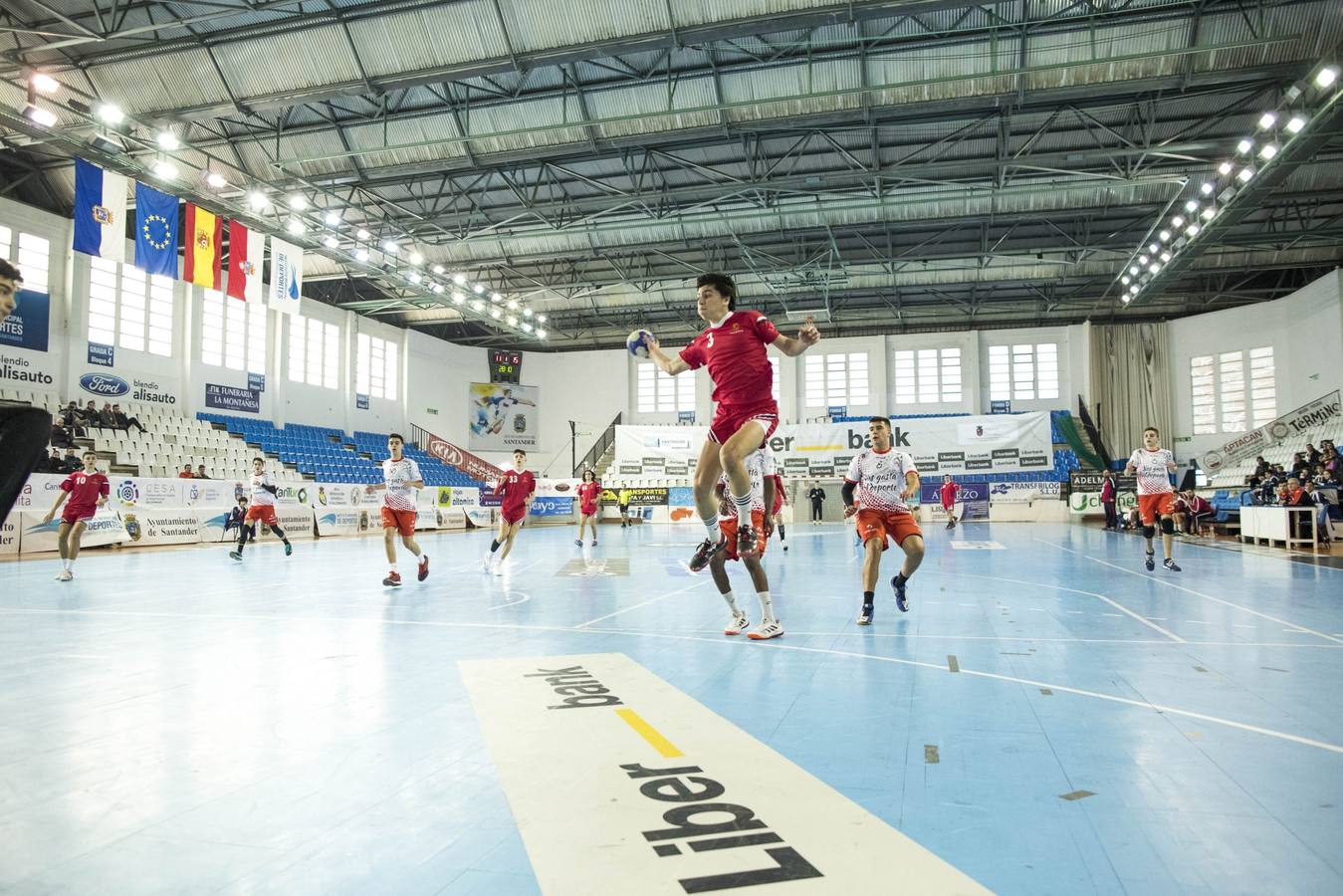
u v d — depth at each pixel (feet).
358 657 15.56
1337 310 81.61
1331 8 43.98
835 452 97.04
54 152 60.34
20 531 47.37
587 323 116.67
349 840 6.97
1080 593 25.76
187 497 59.11
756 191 68.49
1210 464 93.45
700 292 15.62
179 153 58.23
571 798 7.97
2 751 9.61
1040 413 92.99
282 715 11.25
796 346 15.10
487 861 6.52
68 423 61.77
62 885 6.12
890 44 49.24
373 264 76.38
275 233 67.51
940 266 92.89
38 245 65.21
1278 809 7.60
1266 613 21.11
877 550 20.18
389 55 47.01
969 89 50.16
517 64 46.14
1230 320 97.50
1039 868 6.34
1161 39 46.50
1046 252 81.92
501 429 115.75
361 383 98.78
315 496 70.85
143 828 7.25
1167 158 60.34
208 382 79.15
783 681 13.37
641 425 116.47
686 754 9.39
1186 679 13.42
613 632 18.69
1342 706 11.57
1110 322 107.34
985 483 94.48
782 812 7.56
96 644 17.10
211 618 21.11
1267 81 51.55
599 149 57.62
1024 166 58.80
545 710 11.49
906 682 13.28
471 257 81.00
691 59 51.03
